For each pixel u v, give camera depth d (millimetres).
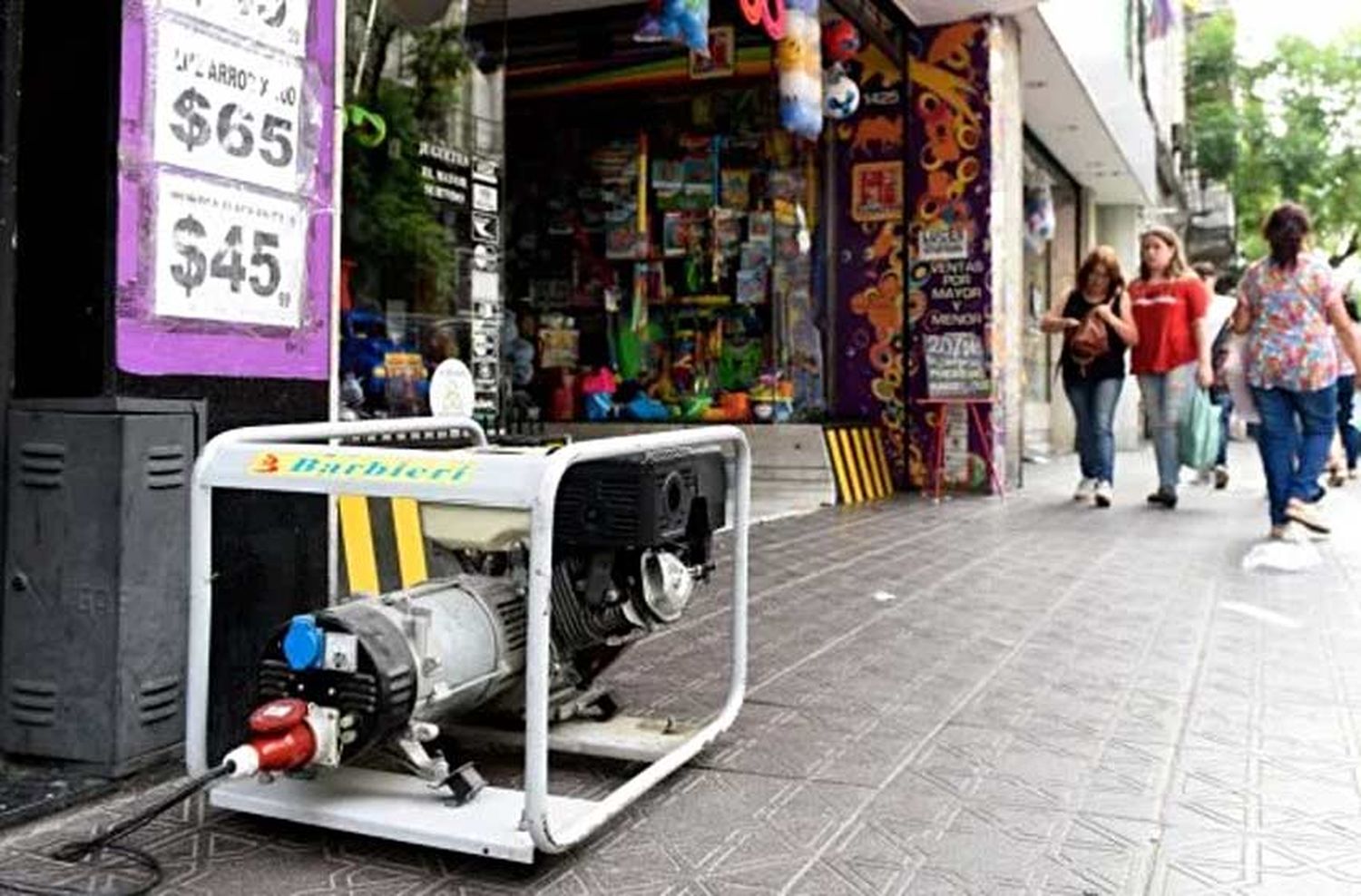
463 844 2479
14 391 3053
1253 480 11773
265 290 3383
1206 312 8992
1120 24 14562
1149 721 3584
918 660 4324
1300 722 3572
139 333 3020
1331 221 34906
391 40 4953
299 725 2471
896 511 8906
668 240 10656
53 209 3029
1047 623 4953
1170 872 2504
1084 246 18141
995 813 2842
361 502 3982
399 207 4965
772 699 3803
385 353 4836
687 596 3096
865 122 10422
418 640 2631
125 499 2922
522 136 10984
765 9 7020
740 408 10031
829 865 2549
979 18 10070
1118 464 14719
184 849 2619
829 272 10523
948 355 10227
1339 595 5574
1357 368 6766
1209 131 32000
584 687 3328
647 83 10453
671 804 2900
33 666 2979
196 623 2723
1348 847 2639
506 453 2604
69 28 3014
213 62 3199
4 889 2383
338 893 2406
